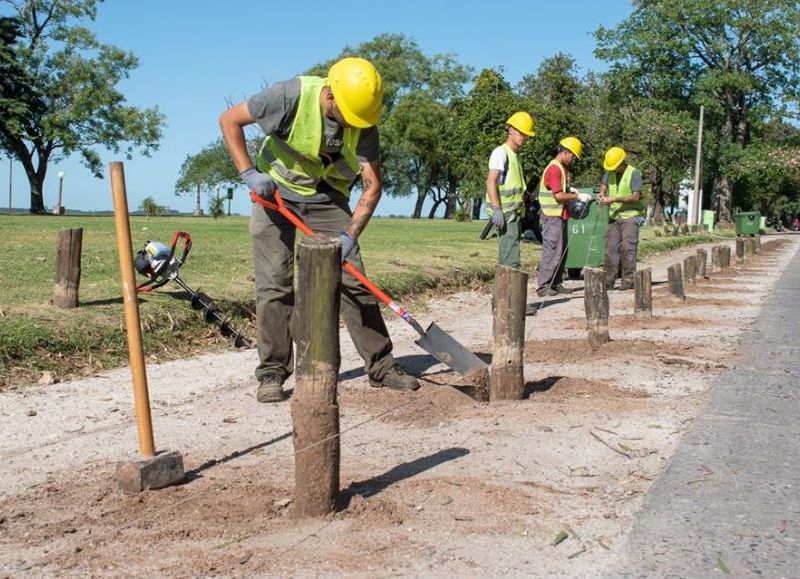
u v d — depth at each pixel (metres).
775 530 3.63
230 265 11.17
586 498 3.99
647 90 55.81
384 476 4.25
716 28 53.56
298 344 3.59
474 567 3.24
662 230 35.59
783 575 3.21
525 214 20.05
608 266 13.69
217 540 3.47
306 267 3.53
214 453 4.71
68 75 50.53
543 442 4.87
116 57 50.91
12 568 3.26
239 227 23.94
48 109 50.75
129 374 6.70
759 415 5.54
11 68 48.56
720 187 57.19
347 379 6.59
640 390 6.22
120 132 51.38
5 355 6.43
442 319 10.25
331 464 3.65
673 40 52.81
